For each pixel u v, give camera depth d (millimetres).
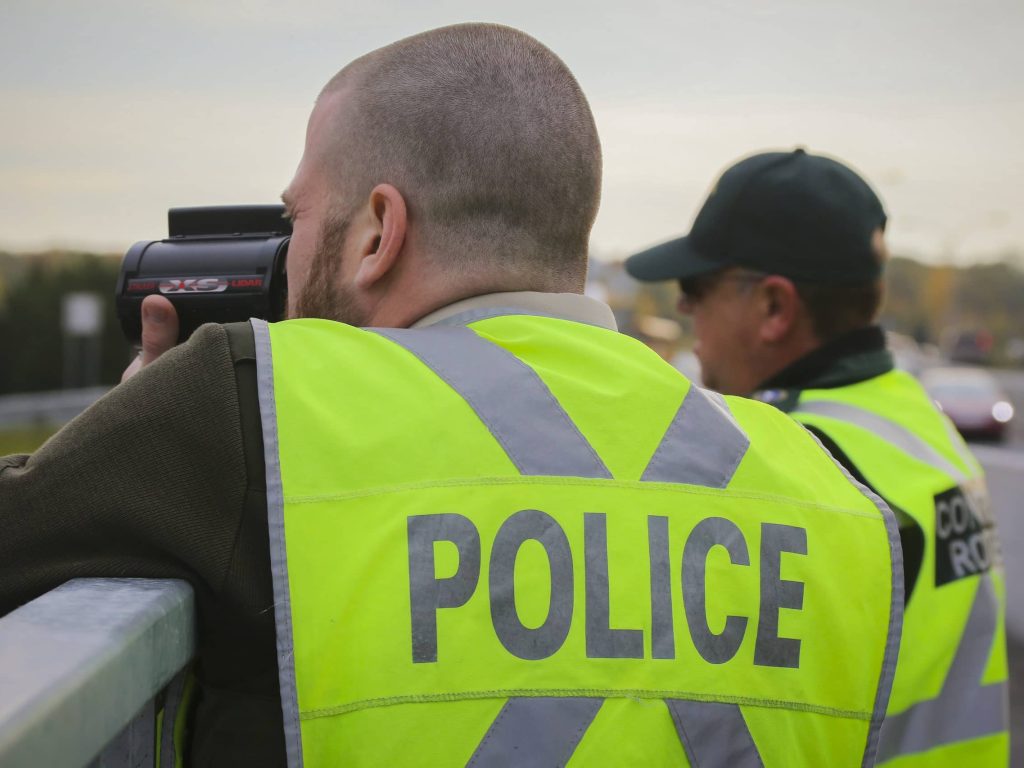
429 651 1021
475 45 1364
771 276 2115
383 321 1359
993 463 7082
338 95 1412
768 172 2156
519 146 1331
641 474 1159
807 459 1307
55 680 703
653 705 1062
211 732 1111
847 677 1191
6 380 30016
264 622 1064
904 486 1788
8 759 624
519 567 1070
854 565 1230
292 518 1042
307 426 1080
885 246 2164
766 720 1126
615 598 1087
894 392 2045
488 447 1114
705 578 1134
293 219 1449
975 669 1788
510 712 1023
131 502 1051
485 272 1327
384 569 1037
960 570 1800
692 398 1246
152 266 1505
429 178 1330
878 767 1652
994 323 82062
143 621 885
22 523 1058
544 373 1187
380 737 992
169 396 1078
